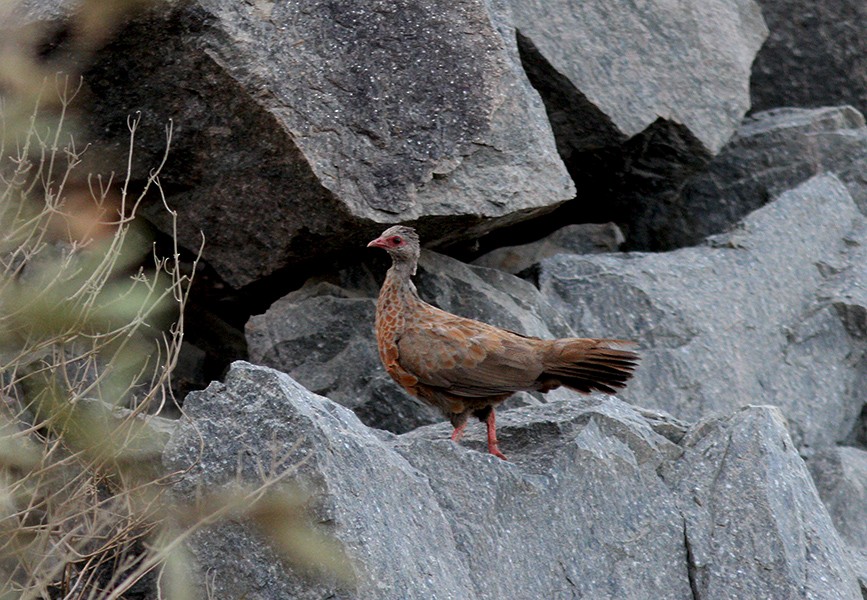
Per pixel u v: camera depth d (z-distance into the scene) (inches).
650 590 419.2
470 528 398.6
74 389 375.9
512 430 453.4
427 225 544.1
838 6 816.9
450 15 549.3
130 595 392.2
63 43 509.7
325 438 360.5
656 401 601.9
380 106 534.3
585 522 422.6
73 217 392.8
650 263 648.4
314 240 547.8
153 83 527.5
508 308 573.9
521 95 556.1
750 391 624.7
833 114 770.8
